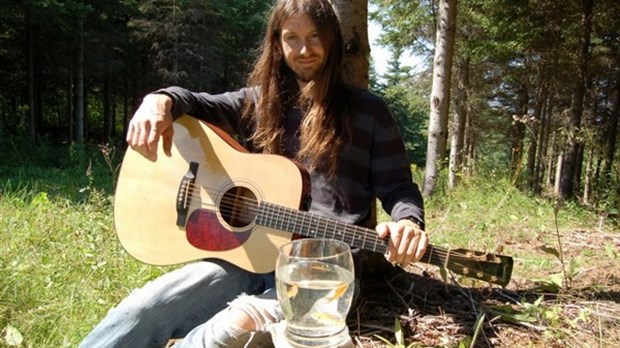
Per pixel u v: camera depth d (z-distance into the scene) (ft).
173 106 6.70
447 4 26.55
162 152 6.93
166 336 5.95
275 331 4.68
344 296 4.04
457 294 8.72
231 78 74.49
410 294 8.62
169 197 6.80
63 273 9.29
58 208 14.34
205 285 6.13
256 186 6.56
